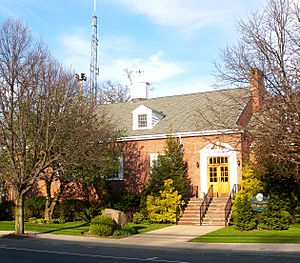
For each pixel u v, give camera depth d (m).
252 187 25.55
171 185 27.92
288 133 18.16
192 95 36.28
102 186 31.77
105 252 16.80
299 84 18.14
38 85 22.94
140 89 40.31
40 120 22.69
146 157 31.89
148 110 32.91
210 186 28.50
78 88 26.72
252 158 26.91
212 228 24.27
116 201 30.33
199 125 30.34
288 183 24.94
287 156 19.20
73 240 20.34
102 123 27.86
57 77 24.73
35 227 26.16
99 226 21.81
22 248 18.19
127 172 32.25
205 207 26.86
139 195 30.14
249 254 15.64
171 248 17.44
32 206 31.73
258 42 19.92
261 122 19.20
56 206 30.69
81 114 24.77
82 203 30.77
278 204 23.12
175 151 29.27
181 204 27.27
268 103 18.80
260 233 21.17
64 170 25.42
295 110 17.75
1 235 22.20
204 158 29.55
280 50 19.36
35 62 22.78
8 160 24.53
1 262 13.94
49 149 22.05
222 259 14.68
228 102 30.11
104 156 26.77
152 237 21.14
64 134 23.38
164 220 27.17
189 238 20.42
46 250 17.45
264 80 19.88
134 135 32.44
